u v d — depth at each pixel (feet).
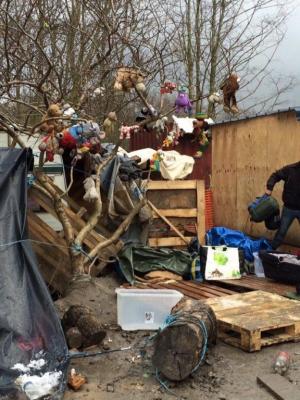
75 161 21.36
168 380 14.25
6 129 19.90
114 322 18.49
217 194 35.60
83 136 19.93
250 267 25.40
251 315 17.25
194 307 15.74
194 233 28.66
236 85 21.76
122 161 26.35
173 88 21.38
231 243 26.61
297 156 27.55
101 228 25.88
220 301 18.93
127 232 25.94
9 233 15.62
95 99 27.02
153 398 13.42
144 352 15.85
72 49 27.53
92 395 13.50
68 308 18.12
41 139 23.03
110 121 20.59
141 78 20.11
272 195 29.45
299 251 27.17
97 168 23.09
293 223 27.68
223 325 16.76
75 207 25.85
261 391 13.74
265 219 26.86
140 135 39.68
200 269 24.79
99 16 22.75
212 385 14.12
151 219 26.55
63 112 20.65
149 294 17.56
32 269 15.39
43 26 22.74
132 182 26.45
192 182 28.96
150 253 24.90
